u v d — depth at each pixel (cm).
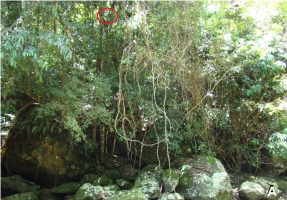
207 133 427
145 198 316
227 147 450
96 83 343
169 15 339
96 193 320
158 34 358
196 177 346
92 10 353
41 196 367
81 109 342
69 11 324
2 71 262
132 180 397
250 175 446
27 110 383
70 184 379
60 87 335
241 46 395
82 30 359
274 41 400
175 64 350
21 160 385
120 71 340
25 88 335
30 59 252
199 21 371
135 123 388
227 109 441
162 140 369
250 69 405
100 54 382
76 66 360
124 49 369
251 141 430
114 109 372
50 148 383
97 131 425
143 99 383
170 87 394
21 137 390
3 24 251
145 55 337
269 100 415
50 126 380
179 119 408
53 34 258
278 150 381
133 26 357
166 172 353
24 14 250
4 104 353
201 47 396
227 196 341
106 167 422
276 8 397
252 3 396
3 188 357
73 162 396
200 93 399
